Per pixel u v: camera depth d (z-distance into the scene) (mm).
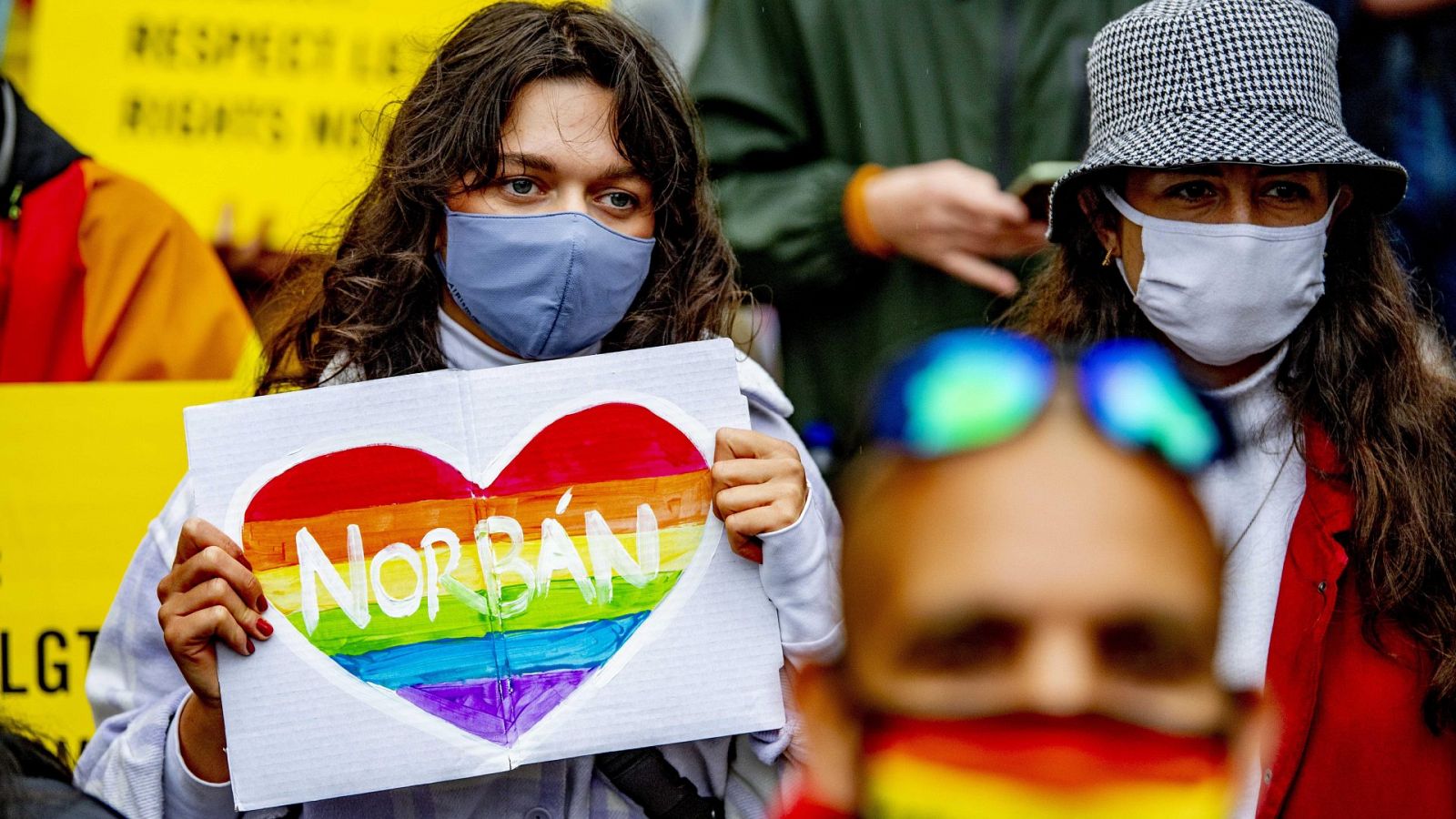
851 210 8359
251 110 8648
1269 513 5852
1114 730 1690
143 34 8594
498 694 5125
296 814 5516
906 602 1677
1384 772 5602
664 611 5238
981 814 1705
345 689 5082
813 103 8742
